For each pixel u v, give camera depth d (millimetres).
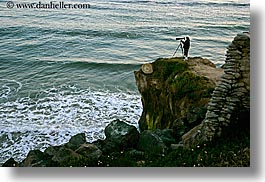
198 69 10945
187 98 10078
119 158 7848
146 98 11836
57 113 14039
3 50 25328
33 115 13789
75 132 12617
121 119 13680
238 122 7793
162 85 11203
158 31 30172
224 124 7758
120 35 29625
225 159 7043
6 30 29250
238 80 7668
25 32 29203
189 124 9164
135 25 31359
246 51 7566
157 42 28219
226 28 28406
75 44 27484
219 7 28703
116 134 8789
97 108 14602
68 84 17859
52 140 12102
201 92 9875
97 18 32062
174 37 28969
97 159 7836
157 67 11594
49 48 26297
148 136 8633
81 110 14367
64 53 25234
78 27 30469
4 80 18516
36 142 11930
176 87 10469
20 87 17188
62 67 21438
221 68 11234
